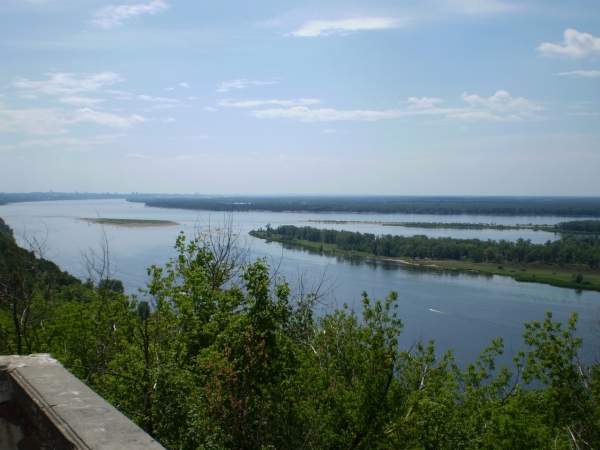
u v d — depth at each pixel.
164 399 9.45
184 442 8.78
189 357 12.24
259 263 11.01
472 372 18.61
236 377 9.41
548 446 13.65
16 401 3.78
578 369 15.05
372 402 12.40
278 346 10.76
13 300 11.55
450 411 13.34
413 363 15.02
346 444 12.24
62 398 3.35
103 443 2.73
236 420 8.84
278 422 10.12
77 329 14.61
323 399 12.27
